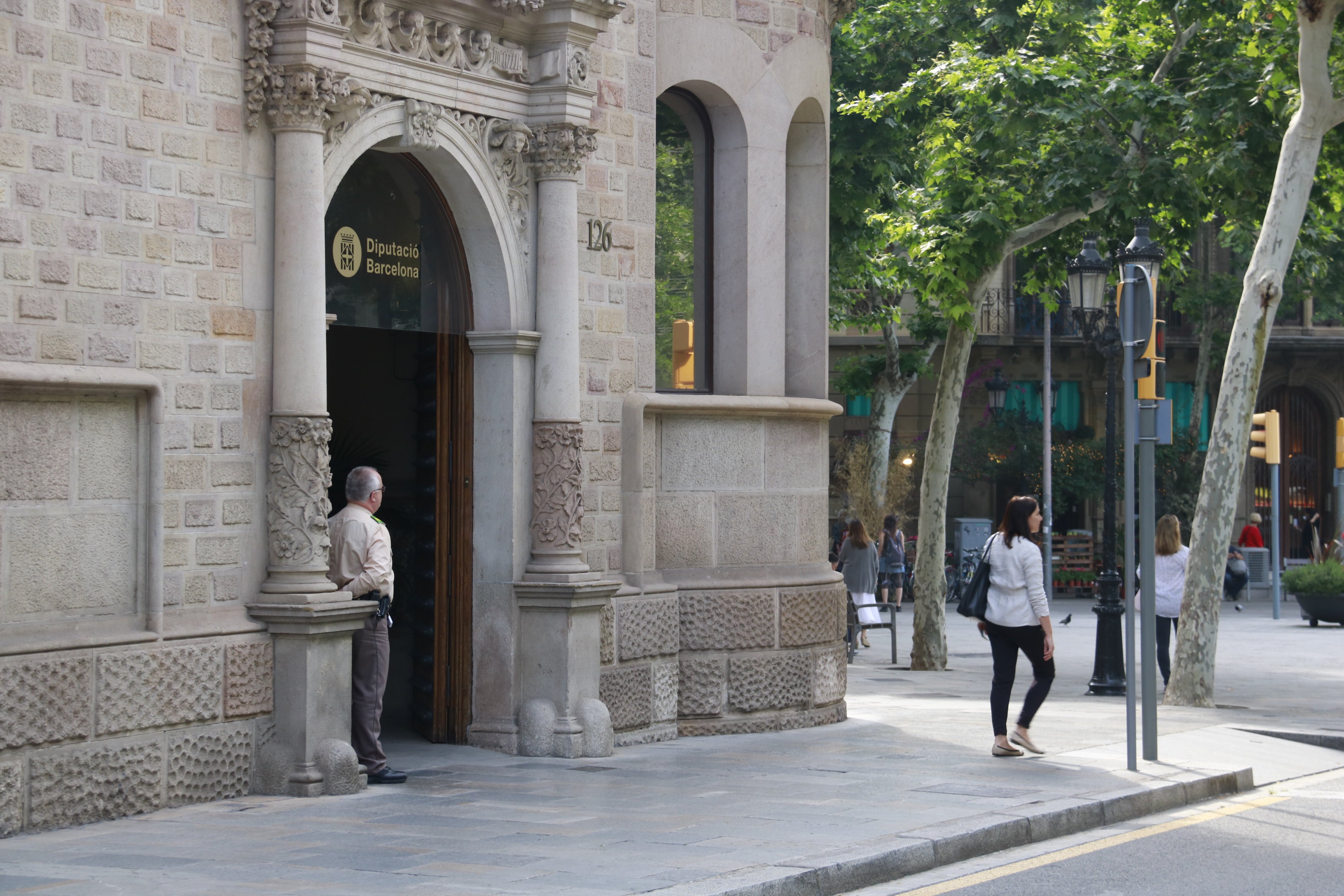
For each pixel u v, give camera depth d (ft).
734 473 47.70
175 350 33.19
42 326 30.66
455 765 39.17
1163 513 142.82
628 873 26.25
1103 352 64.75
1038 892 27.35
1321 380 156.46
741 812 32.53
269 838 29.66
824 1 52.08
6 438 30.25
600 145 44.34
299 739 34.53
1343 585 102.94
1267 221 59.00
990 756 41.75
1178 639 59.11
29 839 29.48
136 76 32.53
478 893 24.77
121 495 32.40
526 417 41.60
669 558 46.47
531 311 41.78
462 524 41.91
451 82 39.29
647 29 45.83
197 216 33.71
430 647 42.52
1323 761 44.98
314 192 35.22
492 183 40.70
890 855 28.27
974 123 72.13
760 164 48.96
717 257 49.16
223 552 34.12
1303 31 57.21
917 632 76.64
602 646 43.21
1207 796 38.19
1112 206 69.77
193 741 33.14
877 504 121.60
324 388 35.45
